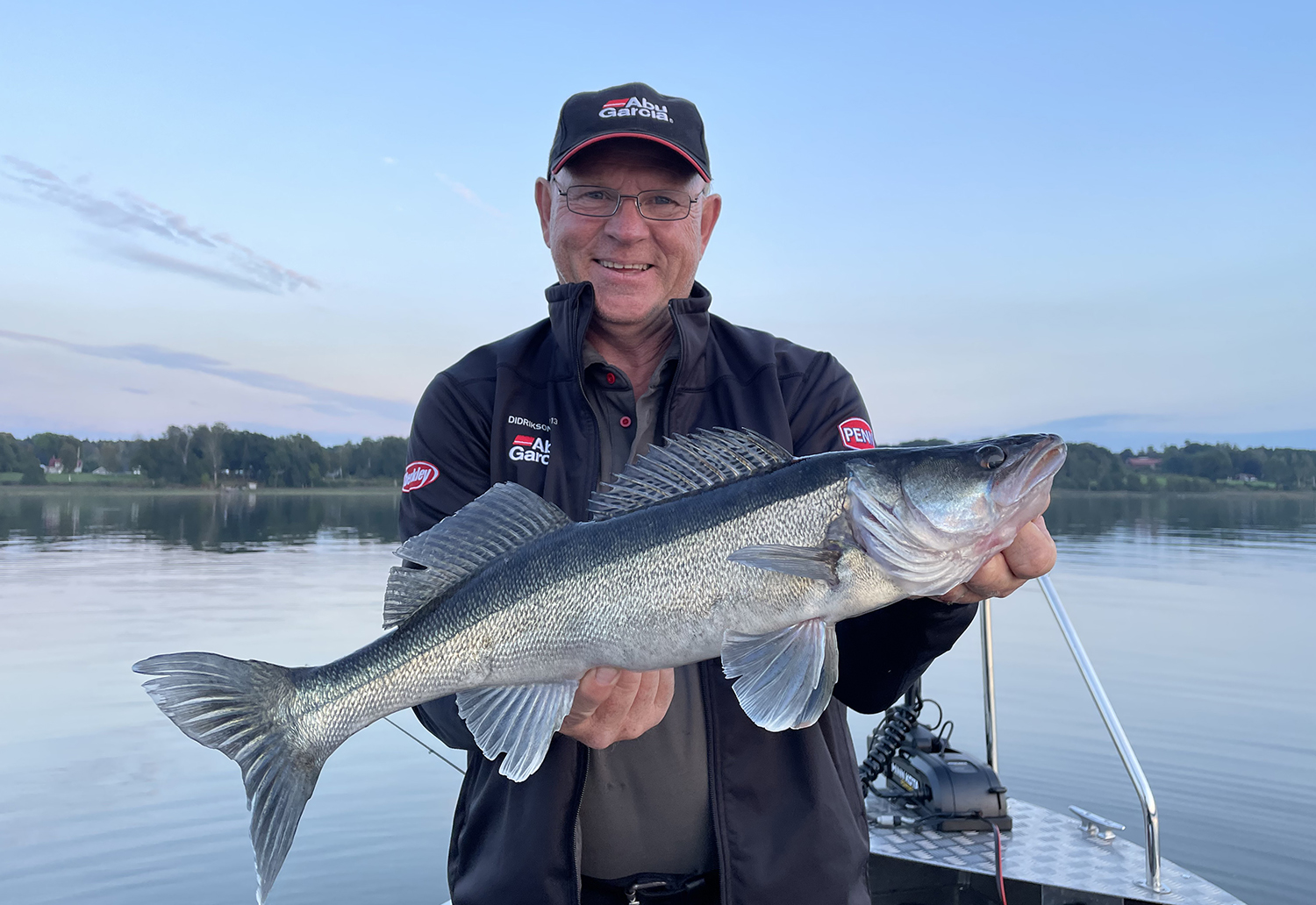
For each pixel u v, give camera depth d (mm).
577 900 710
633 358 908
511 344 871
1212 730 2217
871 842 1201
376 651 728
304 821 1720
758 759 738
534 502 742
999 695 2580
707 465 741
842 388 866
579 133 862
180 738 2170
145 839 1588
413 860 1553
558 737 734
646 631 702
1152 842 1064
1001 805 1238
